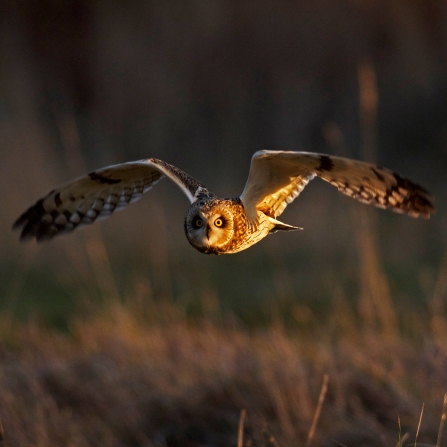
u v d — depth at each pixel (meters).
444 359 8.52
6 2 26.48
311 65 27.59
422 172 24.33
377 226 17.84
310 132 26.67
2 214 15.01
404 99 27.52
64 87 25.73
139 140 24.61
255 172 5.89
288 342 9.21
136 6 27.03
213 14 27.30
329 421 7.22
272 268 15.25
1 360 9.43
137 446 7.27
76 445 7.21
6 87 19.83
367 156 24.66
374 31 28.41
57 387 8.20
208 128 25.20
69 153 17.52
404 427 7.20
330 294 12.90
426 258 15.91
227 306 12.90
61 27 26.30
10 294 13.09
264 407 7.41
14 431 7.34
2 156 15.72
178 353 8.95
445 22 28.59
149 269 14.60
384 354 8.95
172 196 19.36
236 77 26.73
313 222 17.08
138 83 25.70
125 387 8.09
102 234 15.52
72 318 11.77
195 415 7.41
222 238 5.88
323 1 28.23
